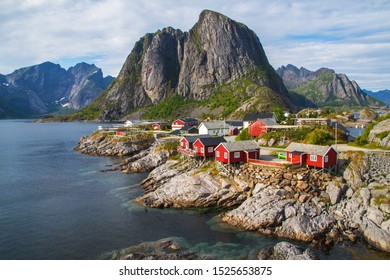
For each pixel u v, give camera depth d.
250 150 57.31
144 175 76.31
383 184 45.69
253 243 38.84
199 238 40.69
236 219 44.94
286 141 72.75
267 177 51.47
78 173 80.56
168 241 39.84
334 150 50.97
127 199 57.81
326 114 174.75
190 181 55.44
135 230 44.03
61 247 39.50
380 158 51.19
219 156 58.81
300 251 34.88
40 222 47.84
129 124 162.50
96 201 57.22
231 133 109.12
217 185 54.25
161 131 131.50
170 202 53.62
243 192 52.16
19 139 171.00
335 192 46.09
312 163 51.47
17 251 38.69
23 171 84.31
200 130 109.62
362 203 43.47
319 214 43.16
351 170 49.81
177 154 82.81
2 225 46.94
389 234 37.16
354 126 156.12
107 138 124.00
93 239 41.56
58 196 60.78
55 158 104.94
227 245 38.44
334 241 38.50
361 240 38.69
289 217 42.75
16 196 61.34
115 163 93.62
